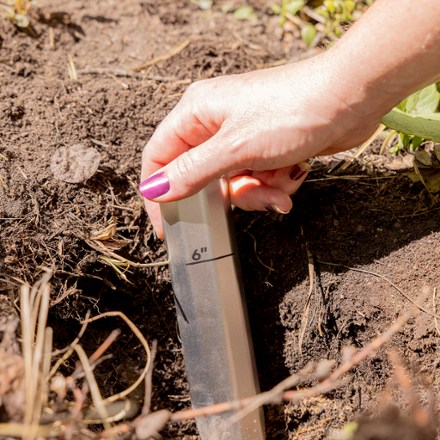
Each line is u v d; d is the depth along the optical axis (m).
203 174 0.42
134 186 0.50
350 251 0.48
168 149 0.46
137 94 0.53
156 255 0.49
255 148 0.42
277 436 0.47
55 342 0.46
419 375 0.44
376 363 0.46
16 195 0.47
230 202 0.46
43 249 0.46
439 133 0.45
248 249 0.49
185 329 0.45
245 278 0.49
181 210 0.44
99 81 0.55
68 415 0.38
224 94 0.43
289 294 0.48
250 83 0.43
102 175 0.49
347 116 0.42
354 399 0.46
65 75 0.56
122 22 0.61
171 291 0.49
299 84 0.42
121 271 0.48
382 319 0.46
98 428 0.44
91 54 0.58
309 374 0.47
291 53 0.60
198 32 0.61
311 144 0.42
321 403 0.47
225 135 0.42
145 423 0.37
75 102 0.52
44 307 0.38
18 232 0.46
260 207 0.47
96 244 0.47
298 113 0.42
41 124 0.50
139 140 0.51
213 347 0.44
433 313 0.45
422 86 0.41
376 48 0.40
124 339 0.48
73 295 0.47
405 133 0.46
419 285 0.46
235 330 0.45
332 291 0.47
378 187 0.49
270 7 0.63
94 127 0.51
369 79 0.40
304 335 0.48
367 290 0.47
